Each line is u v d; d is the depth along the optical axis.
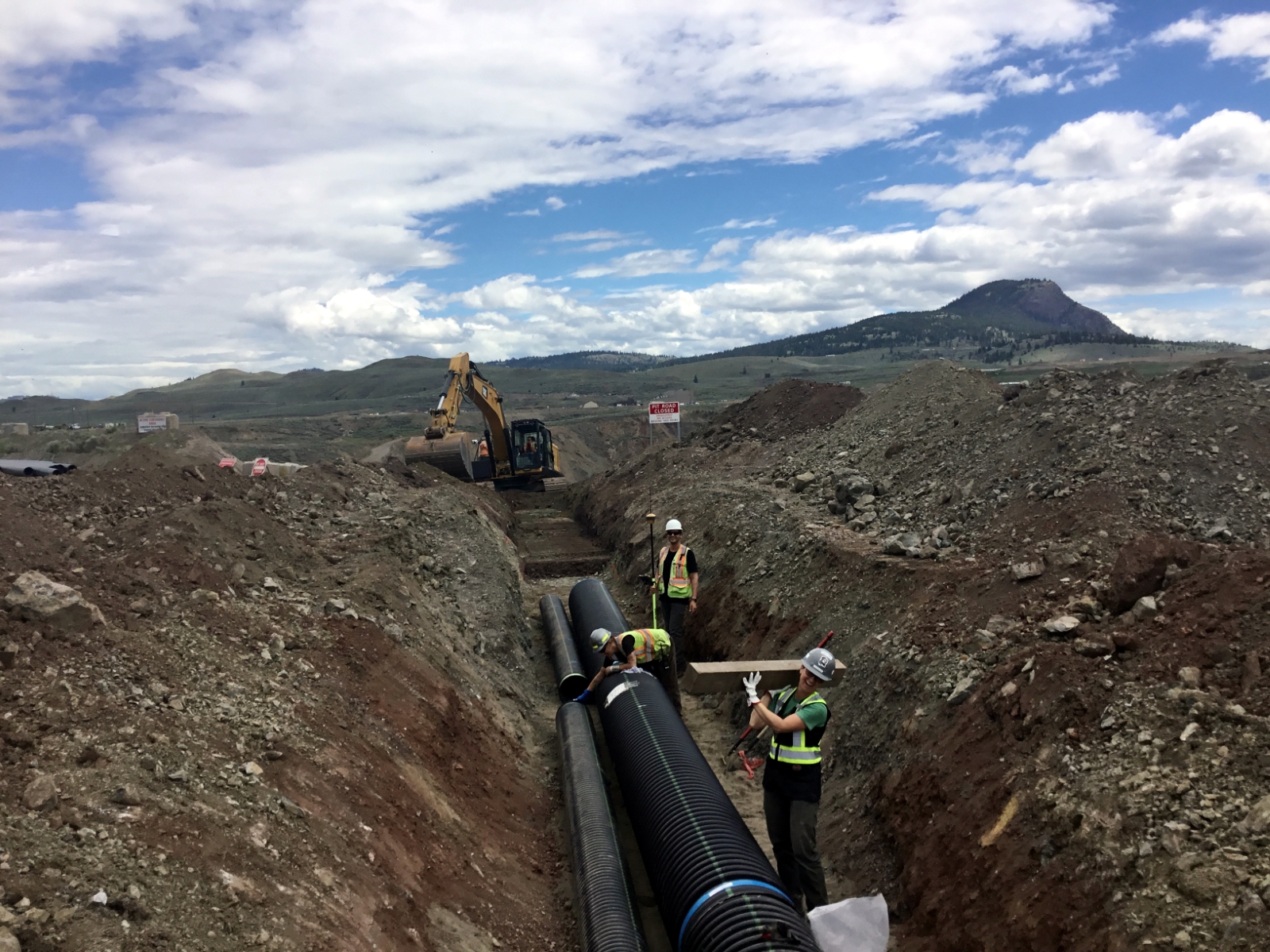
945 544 13.05
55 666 6.69
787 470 22.69
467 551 18.20
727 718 12.84
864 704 10.27
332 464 22.22
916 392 22.70
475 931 6.85
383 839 6.93
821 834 9.20
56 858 4.63
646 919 8.03
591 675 13.63
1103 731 7.03
